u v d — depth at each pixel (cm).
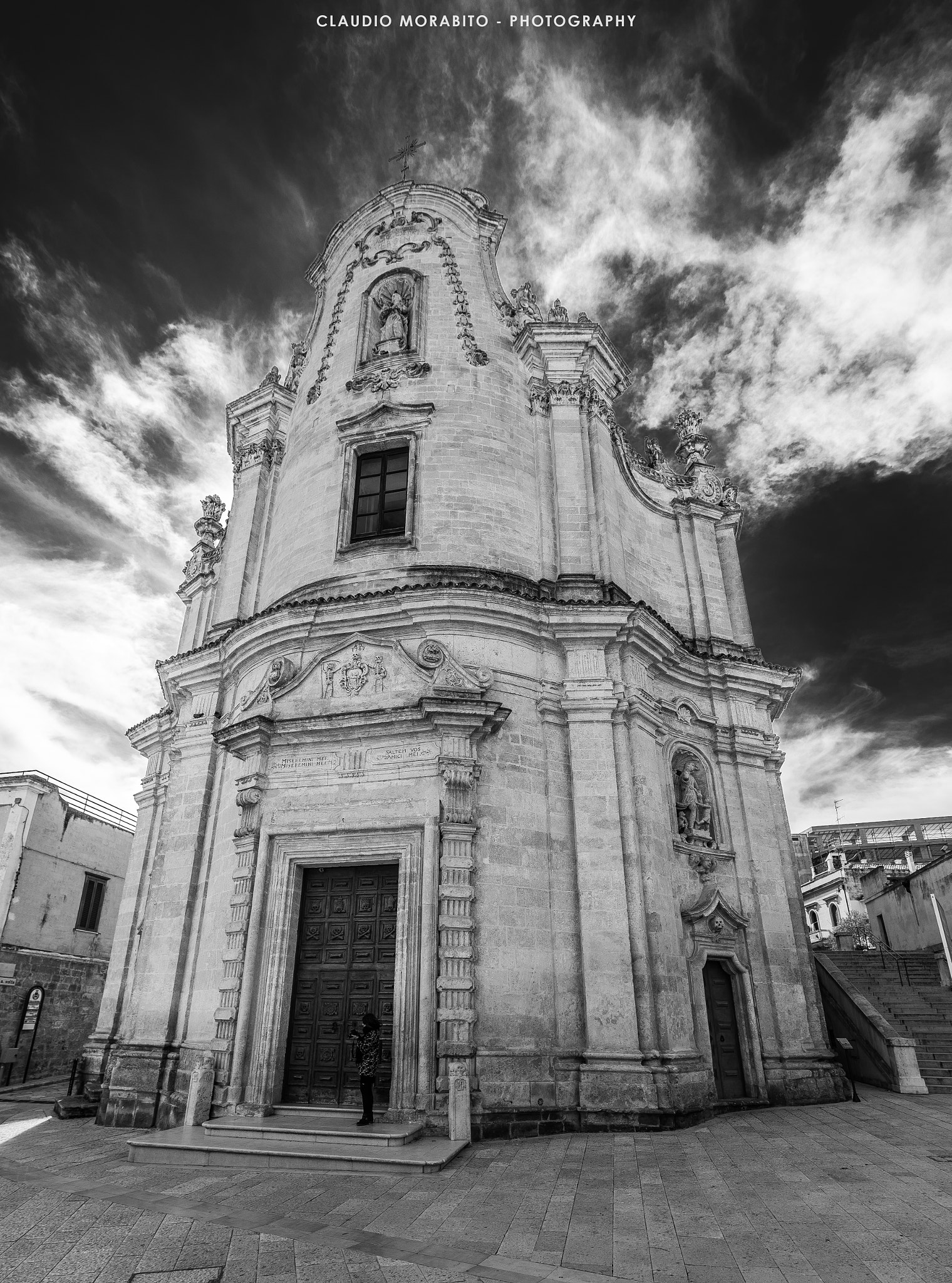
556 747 1706
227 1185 1059
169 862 1919
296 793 1666
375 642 1752
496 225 2505
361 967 1552
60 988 3011
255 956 1548
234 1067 1466
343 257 2648
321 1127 1305
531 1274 708
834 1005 2236
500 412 2141
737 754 2080
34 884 2914
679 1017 1555
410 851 1548
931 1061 1977
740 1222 835
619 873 1580
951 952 2498
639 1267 717
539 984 1498
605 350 2266
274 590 2105
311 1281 698
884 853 5612
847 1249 740
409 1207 930
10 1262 762
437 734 1616
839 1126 1404
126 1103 1677
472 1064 1384
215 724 2028
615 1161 1143
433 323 2294
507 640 1766
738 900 1934
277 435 2541
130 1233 847
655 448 2583
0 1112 1953
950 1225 799
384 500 2072
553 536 2022
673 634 1980
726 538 2488
